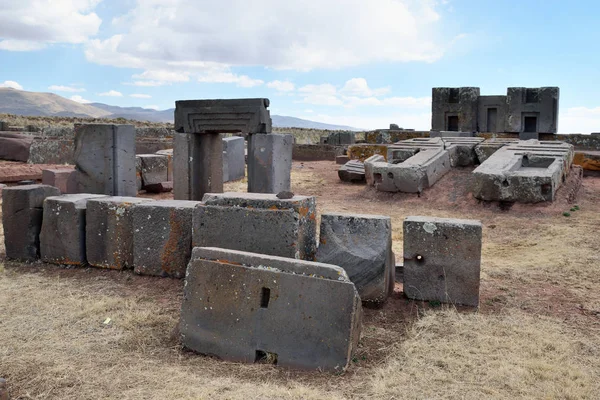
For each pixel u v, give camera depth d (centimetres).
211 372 440
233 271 479
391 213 1230
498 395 393
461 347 481
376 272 586
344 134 2978
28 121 4153
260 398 383
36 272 739
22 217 778
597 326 539
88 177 1059
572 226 1004
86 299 617
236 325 471
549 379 421
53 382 410
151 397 385
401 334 521
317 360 443
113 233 729
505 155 1363
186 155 1155
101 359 457
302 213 602
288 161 1174
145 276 705
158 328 534
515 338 502
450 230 595
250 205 607
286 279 459
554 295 639
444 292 604
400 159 1574
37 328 527
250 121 1094
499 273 732
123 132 1058
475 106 2922
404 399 389
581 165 1755
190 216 679
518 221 1084
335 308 443
